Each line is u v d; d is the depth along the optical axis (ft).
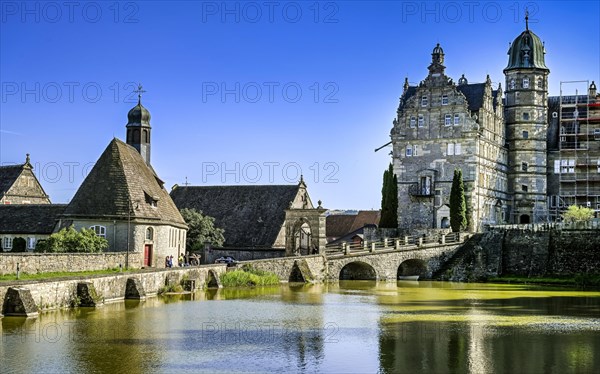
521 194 403.13
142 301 199.52
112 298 193.26
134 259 226.38
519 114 403.95
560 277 313.73
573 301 223.92
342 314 185.06
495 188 388.98
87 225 252.62
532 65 401.29
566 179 407.23
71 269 194.70
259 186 393.50
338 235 467.52
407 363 126.62
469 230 361.92
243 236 368.89
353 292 249.96
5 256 171.12
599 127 405.59
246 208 383.24
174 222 277.03
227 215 382.63
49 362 122.52
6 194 338.34
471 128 366.43
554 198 408.67
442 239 333.62
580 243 322.75
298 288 263.08
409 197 379.76
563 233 327.26
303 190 391.65
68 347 133.90
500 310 197.26
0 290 155.33
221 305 198.39
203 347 137.59
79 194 257.55
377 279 314.96
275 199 382.63
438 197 372.99
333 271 303.89
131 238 251.19
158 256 262.47
